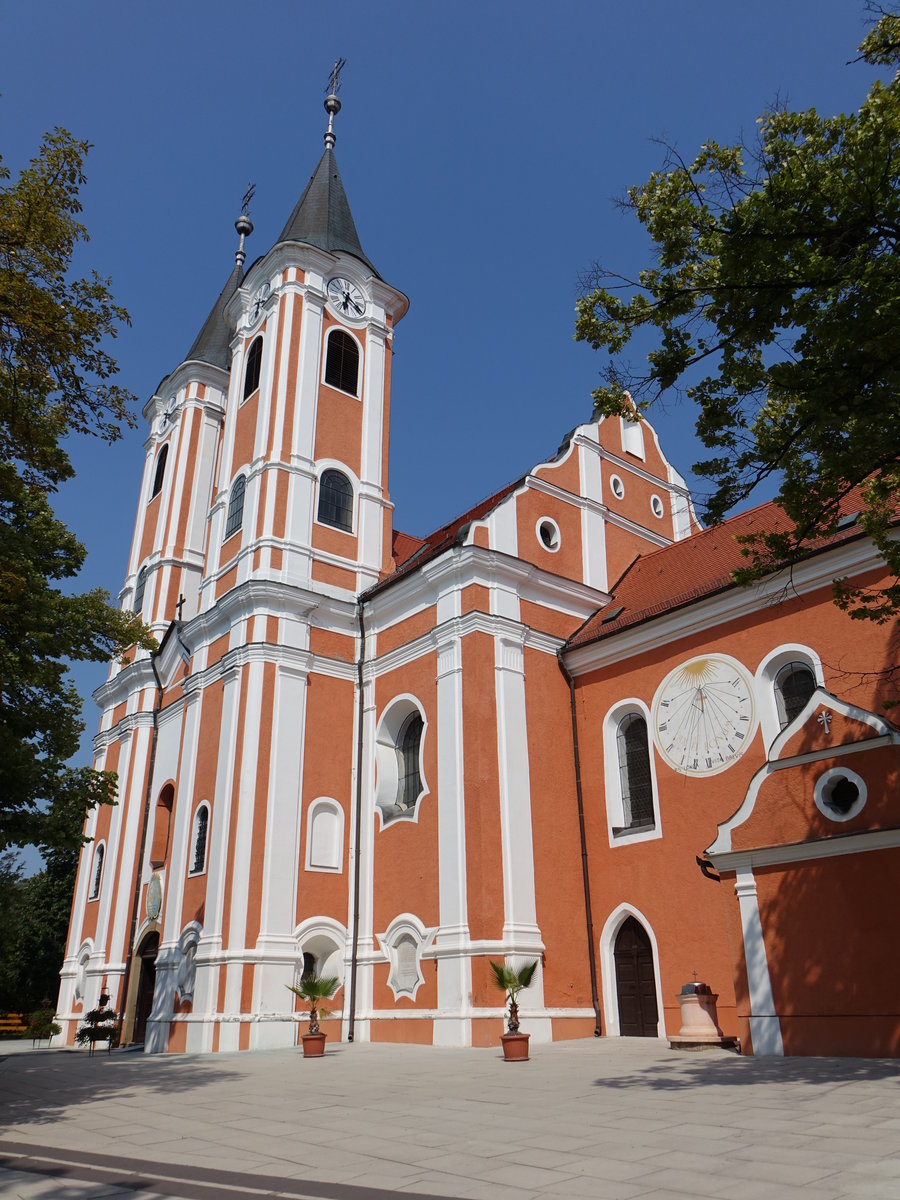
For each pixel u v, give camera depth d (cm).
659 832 1972
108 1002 2678
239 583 2531
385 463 2919
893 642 1661
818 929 1373
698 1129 812
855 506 1838
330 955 2206
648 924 1938
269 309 2917
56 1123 1056
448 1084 1254
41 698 1898
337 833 2327
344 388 2909
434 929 2005
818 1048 1332
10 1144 921
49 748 1864
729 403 1197
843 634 1739
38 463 1472
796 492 1159
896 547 1166
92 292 1356
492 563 2202
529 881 1977
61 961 4650
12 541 1845
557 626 2325
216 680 2533
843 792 1416
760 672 1856
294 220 3250
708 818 1883
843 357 1010
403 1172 702
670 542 2848
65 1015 3000
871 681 1667
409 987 2041
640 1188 611
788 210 1041
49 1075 1614
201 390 3588
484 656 2117
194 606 3300
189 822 2477
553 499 2494
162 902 2728
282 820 2239
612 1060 1453
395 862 2186
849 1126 782
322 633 2494
